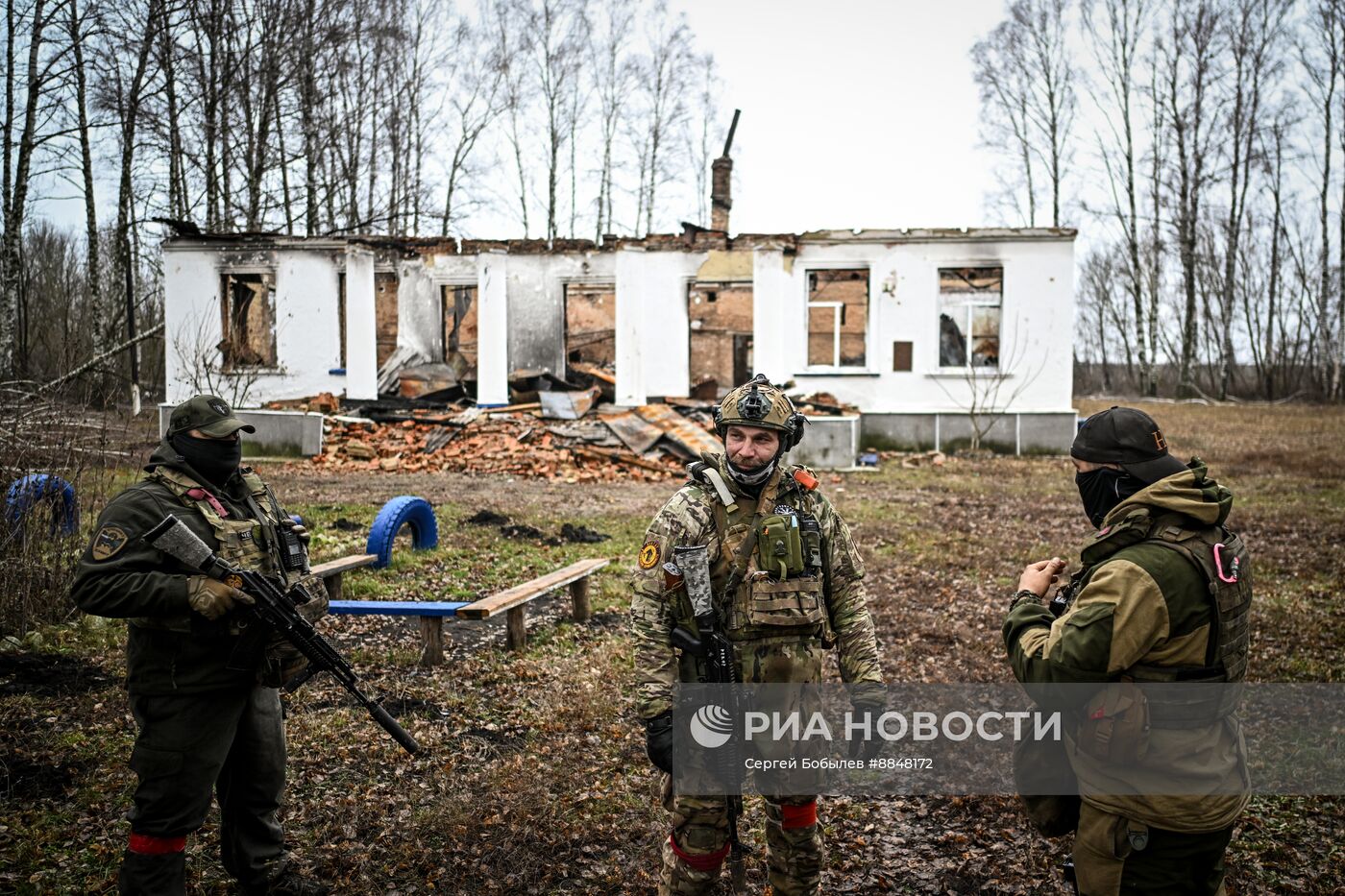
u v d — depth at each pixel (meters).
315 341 20.56
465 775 4.58
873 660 3.10
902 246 20.27
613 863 3.88
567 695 5.59
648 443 17.03
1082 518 12.50
